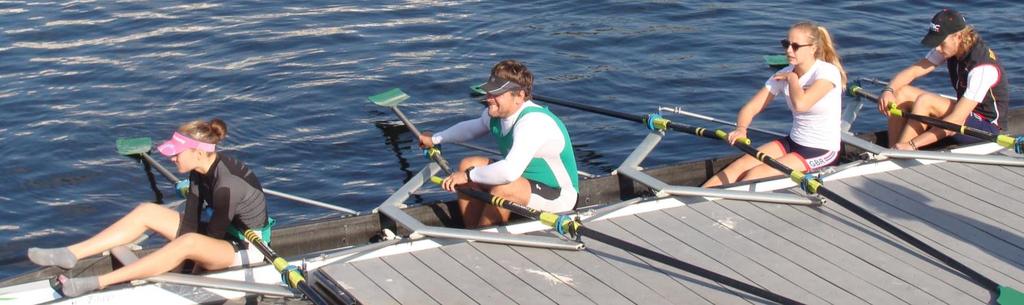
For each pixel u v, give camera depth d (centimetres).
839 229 745
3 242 902
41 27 1426
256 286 670
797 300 649
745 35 1391
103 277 653
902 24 1439
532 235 729
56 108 1172
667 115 1157
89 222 938
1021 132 1005
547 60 1311
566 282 673
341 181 1015
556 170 756
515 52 1336
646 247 718
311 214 952
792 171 783
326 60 1309
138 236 708
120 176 1016
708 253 710
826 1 1534
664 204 782
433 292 660
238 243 707
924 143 905
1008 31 1409
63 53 1338
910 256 706
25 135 1102
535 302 648
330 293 666
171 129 1122
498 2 1524
